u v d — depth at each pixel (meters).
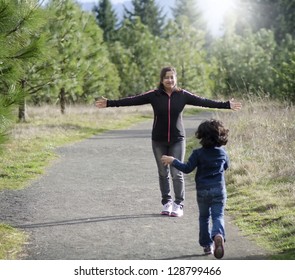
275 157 14.59
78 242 8.80
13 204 11.52
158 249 8.36
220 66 62.09
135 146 21.52
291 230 8.87
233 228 9.49
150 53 54.91
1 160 16.39
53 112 34.41
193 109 47.66
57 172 15.39
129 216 10.52
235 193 11.95
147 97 10.29
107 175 15.04
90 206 11.38
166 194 10.66
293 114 21.19
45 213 10.77
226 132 7.95
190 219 10.27
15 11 9.04
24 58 9.41
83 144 21.91
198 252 8.18
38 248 8.51
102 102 10.20
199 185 7.91
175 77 10.27
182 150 10.41
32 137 22.11
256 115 21.56
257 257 7.84
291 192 11.42
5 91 9.34
